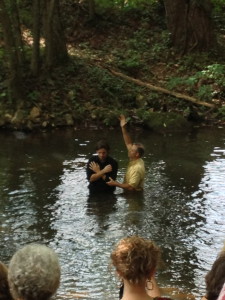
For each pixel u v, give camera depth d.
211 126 17.03
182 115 17.33
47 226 8.91
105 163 10.50
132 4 23.94
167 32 22.08
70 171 11.98
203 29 21.17
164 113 16.78
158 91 18.56
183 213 9.52
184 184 11.09
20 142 14.75
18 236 8.52
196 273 7.31
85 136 15.55
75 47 21.25
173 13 21.31
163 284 6.95
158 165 12.50
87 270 7.37
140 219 9.23
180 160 12.94
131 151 10.66
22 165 12.43
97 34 22.19
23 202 10.01
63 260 7.68
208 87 18.34
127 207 9.77
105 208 9.71
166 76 19.88
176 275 7.23
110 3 23.70
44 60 18.19
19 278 2.84
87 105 17.33
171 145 14.57
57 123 16.45
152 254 3.49
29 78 17.66
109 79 18.42
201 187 10.91
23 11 22.06
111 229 8.80
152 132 16.28
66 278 7.12
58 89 17.62
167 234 8.62
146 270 3.45
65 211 9.56
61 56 18.61
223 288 3.11
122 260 3.46
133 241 3.52
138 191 10.62
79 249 8.05
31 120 16.23
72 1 23.52
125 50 21.22
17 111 16.33
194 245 8.23
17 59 16.70
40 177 11.51
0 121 16.08
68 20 22.59
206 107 18.00
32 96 17.00
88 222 9.07
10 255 7.82
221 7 25.38
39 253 2.89
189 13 21.17
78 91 17.80
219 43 22.44
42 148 14.09
